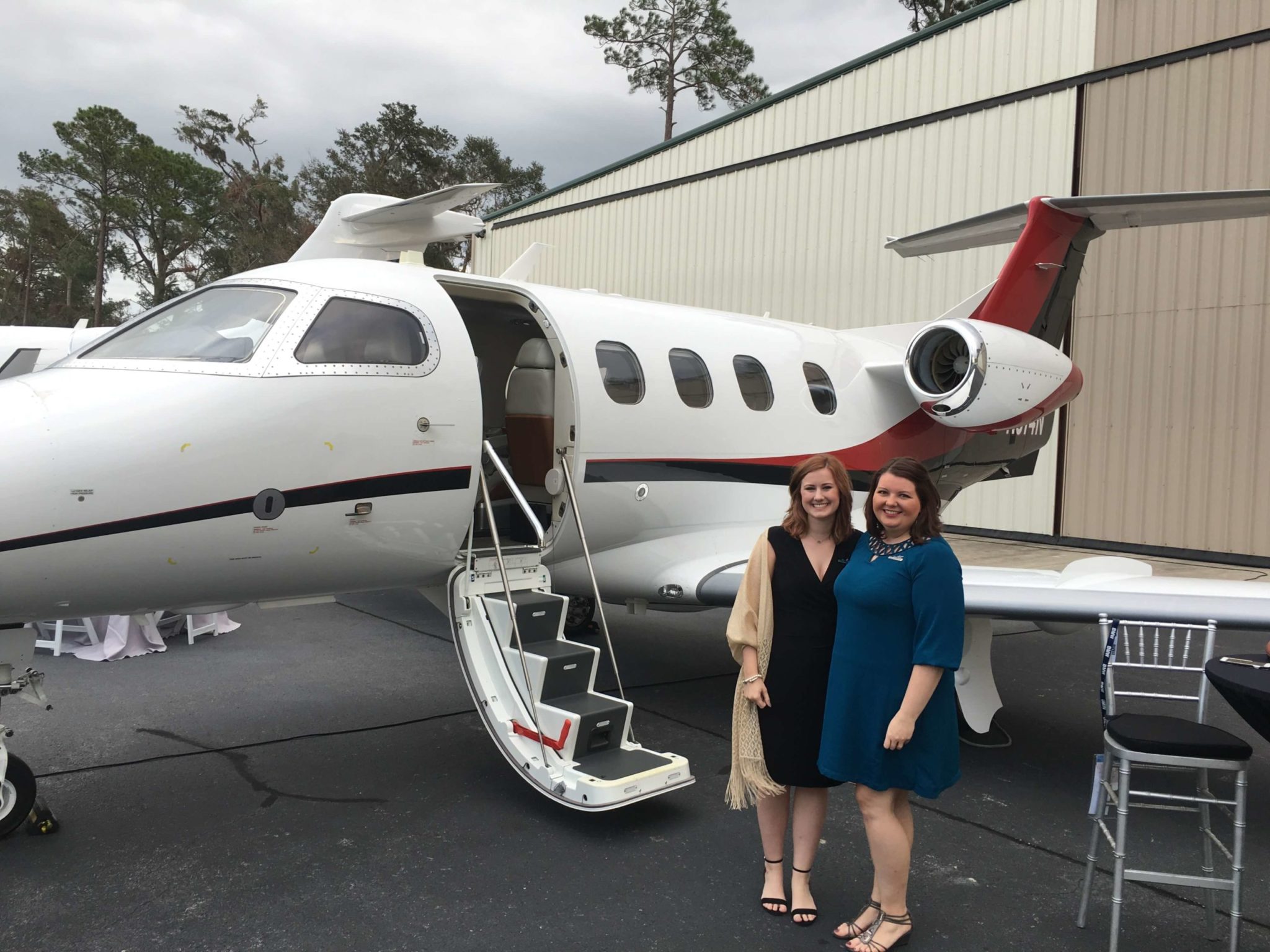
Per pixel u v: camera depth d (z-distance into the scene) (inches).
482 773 183.9
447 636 299.1
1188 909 136.3
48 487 136.7
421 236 260.7
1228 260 428.1
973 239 315.6
